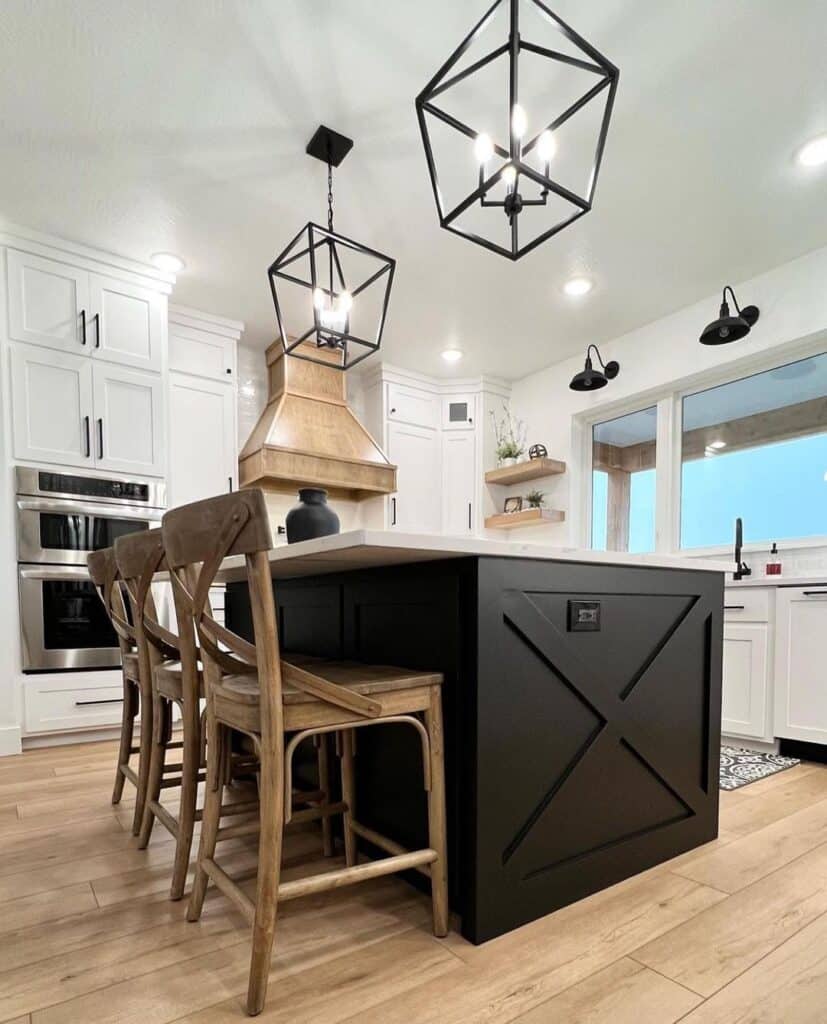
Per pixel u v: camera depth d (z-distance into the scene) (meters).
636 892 1.39
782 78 1.94
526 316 3.70
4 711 2.65
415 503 4.62
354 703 1.14
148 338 3.16
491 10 1.33
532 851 1.28
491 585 1.26
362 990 1.03
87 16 1.72
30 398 2.81
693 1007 0.99
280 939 1.18
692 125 2.15
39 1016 0.96
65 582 2.85
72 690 2.82
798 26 1.75
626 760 1.51
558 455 4.43
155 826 1.80
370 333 3.94
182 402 3.59
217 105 2.05
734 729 2.73
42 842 1.67
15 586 2.73
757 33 1.78
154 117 2.11
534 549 1.31
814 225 2.76
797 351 3.15
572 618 1.41
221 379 3.75
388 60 1.88
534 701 1.33
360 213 2.68
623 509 4.14
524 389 4.76
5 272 2.77
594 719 1.45
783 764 2.44
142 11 1.71
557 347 4.18
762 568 3.21
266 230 2.82
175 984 1.05
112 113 2.08
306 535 1.79
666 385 3.70
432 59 1.88
